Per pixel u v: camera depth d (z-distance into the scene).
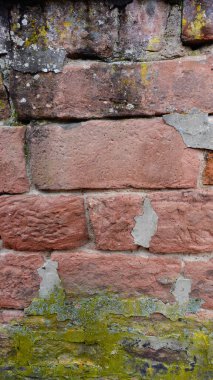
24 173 0.51
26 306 0.55
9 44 0.48
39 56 0.48
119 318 0.54
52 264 0.53
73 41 0.47
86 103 0.48
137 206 0.50
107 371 0.55
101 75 0.48
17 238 0.53
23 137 0.50
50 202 0.51
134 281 0.53
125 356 0.54
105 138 0.49
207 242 0.50
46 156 0.50
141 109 0.48
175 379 0.54
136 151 0.49
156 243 0.51
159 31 0.46
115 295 0.53
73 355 0.55
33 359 0.55
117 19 0.46
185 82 0.47
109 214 0.51
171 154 0.49
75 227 0.52
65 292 0.54
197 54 0.47
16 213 0.52
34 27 0.47
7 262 0.54
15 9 0.47
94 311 0.54
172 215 0.50
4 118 0.50
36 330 0.55
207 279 0.51
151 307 0.53
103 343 0.54
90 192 0.51
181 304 0.52
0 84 0.49
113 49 0.47
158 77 0.47
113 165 0.50
